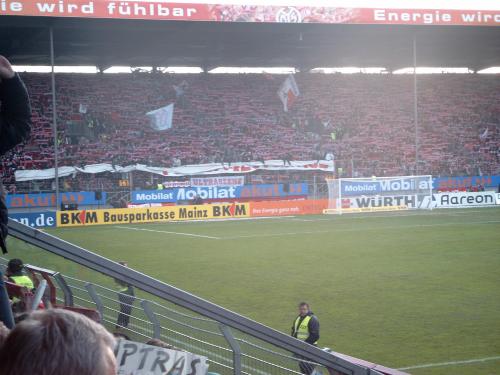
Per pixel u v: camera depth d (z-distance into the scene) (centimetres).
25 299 517
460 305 1590
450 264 2222
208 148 5397
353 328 1392
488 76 6544
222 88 5994
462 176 5416
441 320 1441
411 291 1780
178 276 2089
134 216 4084
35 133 5031
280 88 5875
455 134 5947
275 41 5019
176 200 4616
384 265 2234
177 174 4781
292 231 3384
